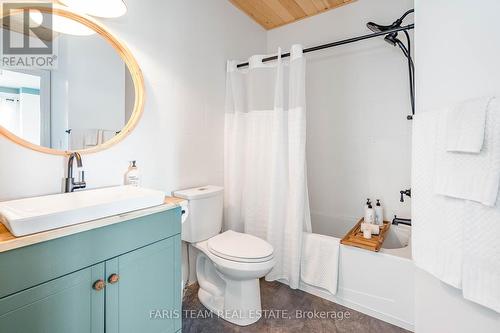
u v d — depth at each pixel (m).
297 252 1.89
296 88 1.88
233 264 1.46
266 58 2.04
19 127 1.12
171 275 1.22
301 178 1.88
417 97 1.35
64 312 0.84
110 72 1.41
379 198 2.26
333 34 2.42
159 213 1.15
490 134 0.97
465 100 1.07
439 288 1.24
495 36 0.98
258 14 2.48
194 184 1.94
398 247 2.05
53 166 1.22
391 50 2.16
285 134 2.00
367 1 2.25
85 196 1.14
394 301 1.56
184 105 1.84
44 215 0.79
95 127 1.36
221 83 2.17
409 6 2.07
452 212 1.12
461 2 1.10
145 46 1.57
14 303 0.73
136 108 1.52
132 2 1.50
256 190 2.11
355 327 1.54
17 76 1.12
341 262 1.75
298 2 2.30
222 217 2.10
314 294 1.88
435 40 1.23
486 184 0.98
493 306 0.97
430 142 1.24
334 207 2.49
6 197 1.08
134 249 1.05
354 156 2.37
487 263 0.99
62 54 1.24
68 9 1.23
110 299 0.97
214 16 2.09
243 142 2.19
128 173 1.45
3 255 0.71
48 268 0.80
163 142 1.70
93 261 0.91
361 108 2.31
